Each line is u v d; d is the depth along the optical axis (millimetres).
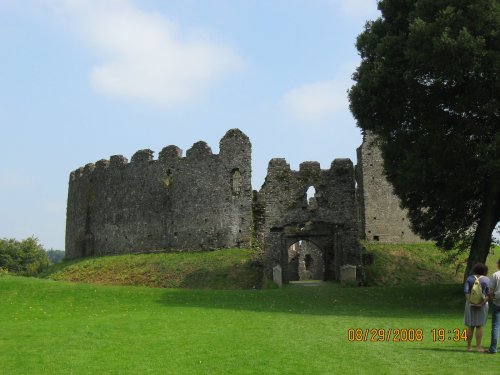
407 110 29719
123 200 60812
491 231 30078
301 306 29250
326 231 44531
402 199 33500
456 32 26781
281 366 13578
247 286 45000
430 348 15617
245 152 52969
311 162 45312
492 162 25766
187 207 55188
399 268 46969
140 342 17516
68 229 71312
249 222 51875
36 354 16047
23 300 30906
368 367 13266
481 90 27188
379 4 32969
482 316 15016
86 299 31359
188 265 49906
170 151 57375
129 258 55875
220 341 17375
